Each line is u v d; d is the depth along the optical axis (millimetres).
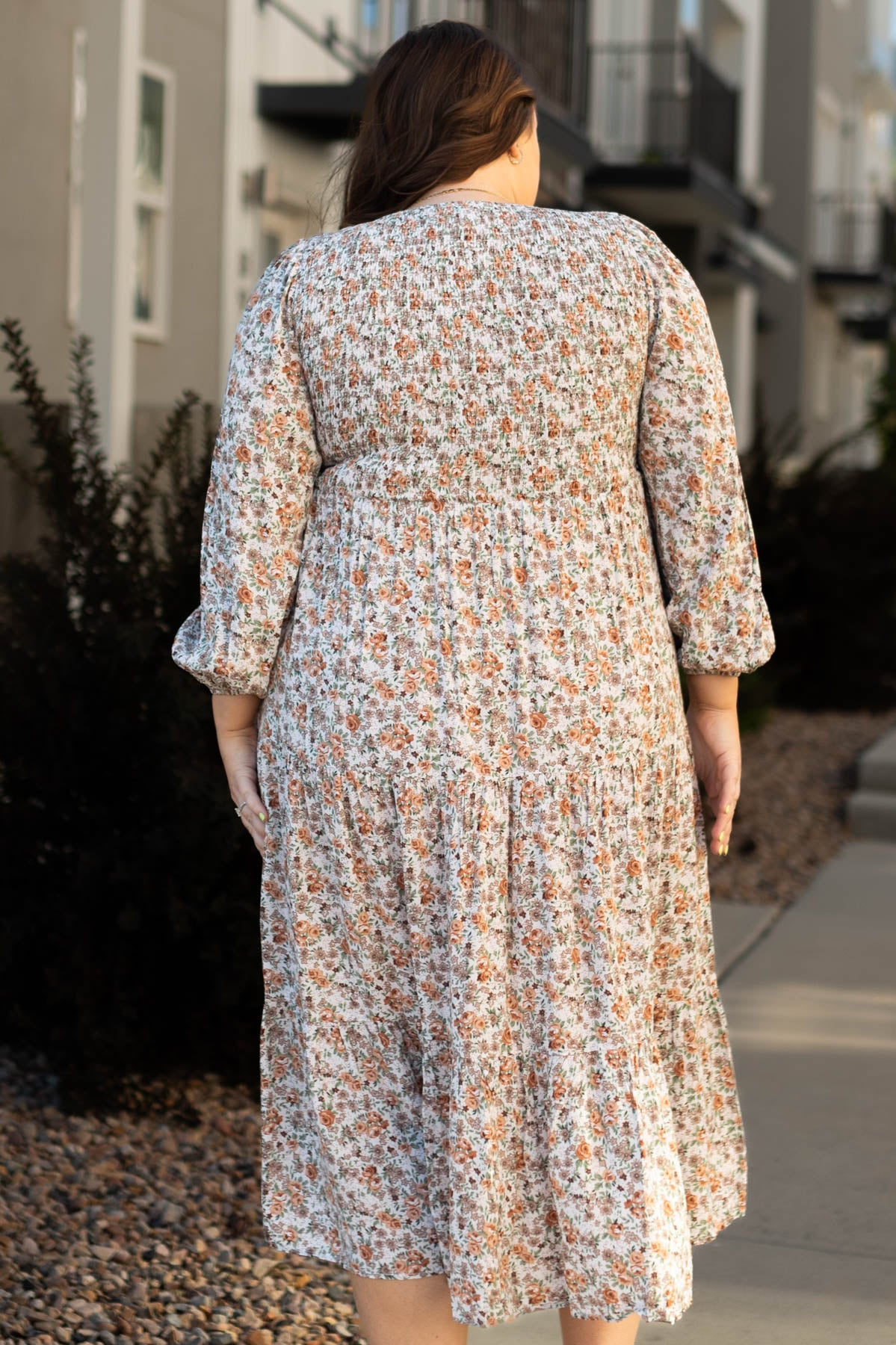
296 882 1730
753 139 16594
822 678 9039
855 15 22859
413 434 1641
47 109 6000
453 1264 1652
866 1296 2457
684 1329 2355
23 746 3291
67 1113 3143
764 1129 3143
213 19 7109
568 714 1646
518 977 1665
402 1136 1739
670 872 1782
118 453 4543
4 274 5781
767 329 19562
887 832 6078
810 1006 3941
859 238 23562
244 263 7578
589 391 1650
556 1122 1659
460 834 1634
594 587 1668
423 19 8805
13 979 3326
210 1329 2332
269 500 1704
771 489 9133
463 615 1636
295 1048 1830
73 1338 2281
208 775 3021
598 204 12773
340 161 1935
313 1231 1844
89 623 3365
